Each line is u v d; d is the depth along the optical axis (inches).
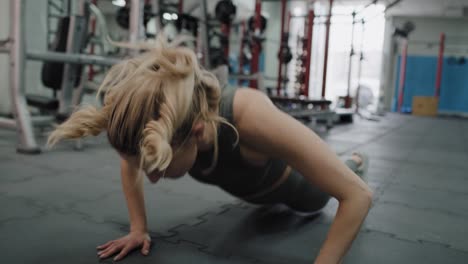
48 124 102.6
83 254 37.9
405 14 398.9
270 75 359.3
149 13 144.6
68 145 103.6
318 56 382.3
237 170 35.9
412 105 391.2
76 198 57.3
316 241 44.1
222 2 157.8
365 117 274.5
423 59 409.4
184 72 24.1
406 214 58.6
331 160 28.3
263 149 30.9
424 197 69.7
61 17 116.9
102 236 42.9
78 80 111.5
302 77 205.6
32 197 56.7
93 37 140.6
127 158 25.5
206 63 160.1
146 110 23.2
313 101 167.8
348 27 422.6
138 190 38.8
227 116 30.4
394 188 75.8
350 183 28.1
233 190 41.6
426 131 209.5
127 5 149.9
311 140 28.5
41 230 44.0
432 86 409.1
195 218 50.4
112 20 347.3
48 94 165.8
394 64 417.7
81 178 69.8
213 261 37.7
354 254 42.1
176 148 25.4
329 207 57.6
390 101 421.7
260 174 37.9
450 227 53.4
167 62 23.9
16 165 77.3
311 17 189.5
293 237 45.1
